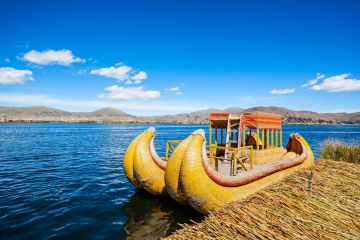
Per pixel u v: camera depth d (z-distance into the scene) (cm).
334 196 887
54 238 816
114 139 5309
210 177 874
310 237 616
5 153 2864
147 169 1108
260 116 1341
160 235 845
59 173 1812
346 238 620
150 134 1173
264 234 616
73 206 1108
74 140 4916
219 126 1508
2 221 939
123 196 1248
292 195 868
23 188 1394
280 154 1496
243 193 962
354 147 1969
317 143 4631
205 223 680
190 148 871
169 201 1158
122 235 844
